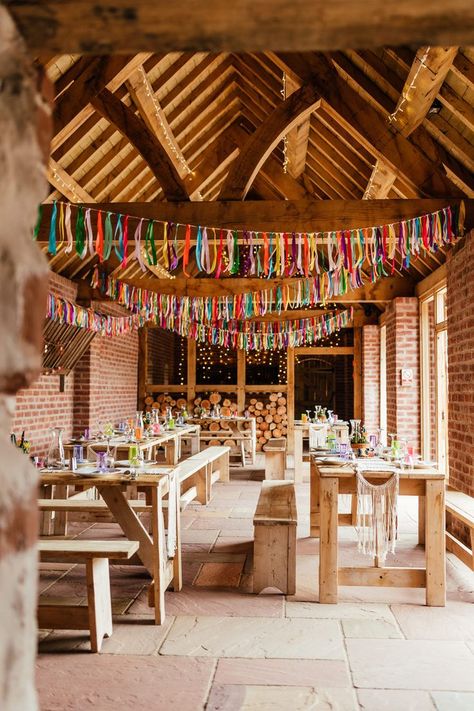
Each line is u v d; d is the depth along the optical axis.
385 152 5.18
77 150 6.77
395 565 4.79
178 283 10.41
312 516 5.83
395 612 3.86
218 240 5.35
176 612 3.83
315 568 4.80
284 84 6.59
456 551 4.68
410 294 8.99
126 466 4.49
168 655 3.21
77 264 8.66
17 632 0.79
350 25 0.92
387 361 9.70
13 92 0.83
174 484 4.22
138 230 4.80
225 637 3.45
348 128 5.53
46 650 3.28
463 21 0.90
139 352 12.97
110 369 10.81
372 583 4.03
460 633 3.52
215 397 12.91
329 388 16.34
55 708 2.66
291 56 5.38
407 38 0.96
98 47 0.97
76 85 5.46
